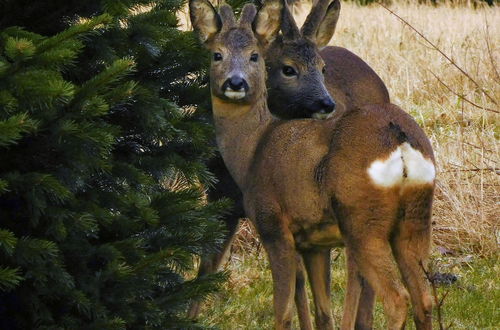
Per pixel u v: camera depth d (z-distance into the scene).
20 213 8.83
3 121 7.99
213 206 10.08
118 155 10.10
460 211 15.28
